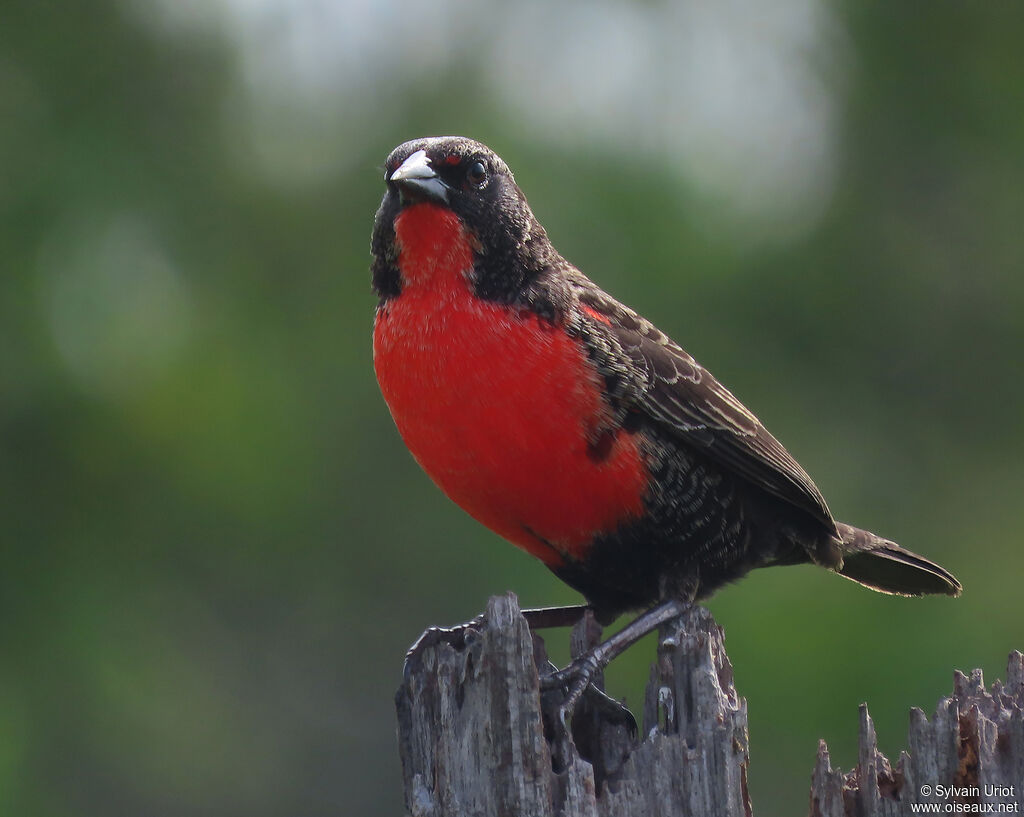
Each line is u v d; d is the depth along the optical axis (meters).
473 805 6.05
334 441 13.86
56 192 12.98
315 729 15.62
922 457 14.14
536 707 6.02
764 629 11.98
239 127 13.91
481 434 7.20
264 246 13.80
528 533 7.61
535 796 5.99
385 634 14.86
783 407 13.92
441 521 14.26
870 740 6.11
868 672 11.83
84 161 13.12
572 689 6.59
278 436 13.55
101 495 13.21
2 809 12.39
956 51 14.33
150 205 13.41
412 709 6.46
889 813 6.04
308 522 14.02
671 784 6.06
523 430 7.16
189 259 13.57
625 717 6.61
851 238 14.19
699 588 7.80
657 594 7.91
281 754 15.45
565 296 7.38
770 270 13.95
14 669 12.84
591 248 13.57
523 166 13.60
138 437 13.17
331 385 13.78
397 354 7.31
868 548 8.91
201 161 13.66
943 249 14.33
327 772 15.80
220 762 14.78
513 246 7.34
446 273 7.24
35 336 12.72
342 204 13.86
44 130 13.17
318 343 13.80
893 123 14.34
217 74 13.79
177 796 14.55
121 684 13.36
